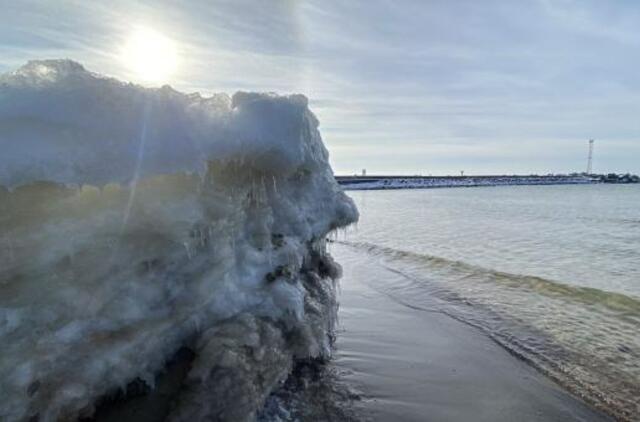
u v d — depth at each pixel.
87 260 3.03
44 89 2.90
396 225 29.11
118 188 3.11
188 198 3.56
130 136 3.12
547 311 8.80
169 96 3.61
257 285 4.57
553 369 5.95
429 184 122.50
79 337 3.06
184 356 3.80
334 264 6.90
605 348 6.77
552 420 4.65
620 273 13.99
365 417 4.45
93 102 3.04
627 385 5.52
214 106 4.04
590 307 9.13
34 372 2.81
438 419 4.57
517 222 30.86
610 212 39.38
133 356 3.44
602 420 4.69
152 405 3.49
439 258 15.62
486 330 7.54
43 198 2.72
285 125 4.47
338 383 5.05
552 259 16.52
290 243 5.10
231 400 3.49
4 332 2.64
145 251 3.40
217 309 4.10
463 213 38.97
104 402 3.33
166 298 3.64
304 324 4.83
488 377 5.64
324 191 6.00
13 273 2.65
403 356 6.22
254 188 4.54
